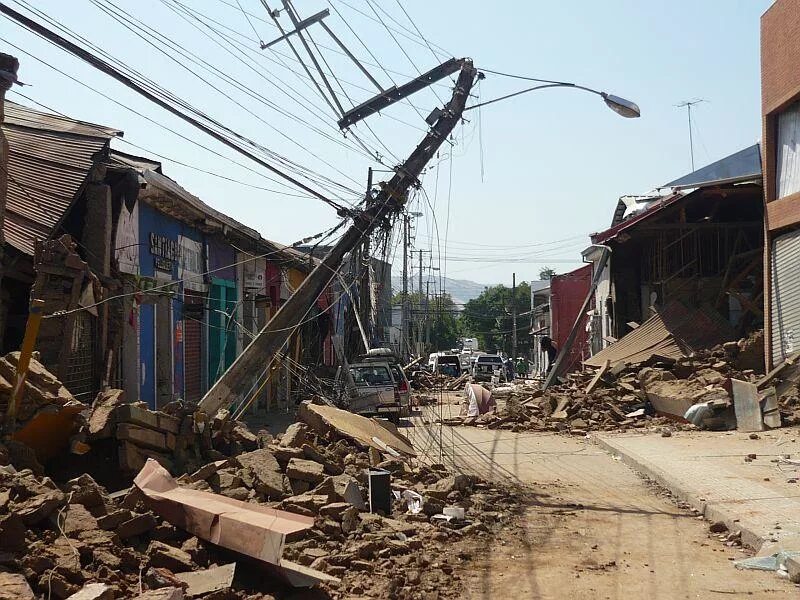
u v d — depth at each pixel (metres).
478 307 100.94
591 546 8.73
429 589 7.00
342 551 7.76
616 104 16.38
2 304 11.54
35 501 6.43
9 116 14.98
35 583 5.54
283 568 6.34
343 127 17.14
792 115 21.25
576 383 26.30
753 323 26.64
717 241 28.67
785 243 21.70
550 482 13.22
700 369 23.61
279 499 9.09
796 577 7.33
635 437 18.64
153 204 16.41
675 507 11.02
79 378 12.56
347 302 40.84
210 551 6.94
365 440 12.95
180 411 10.16
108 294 13.48
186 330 19.88
